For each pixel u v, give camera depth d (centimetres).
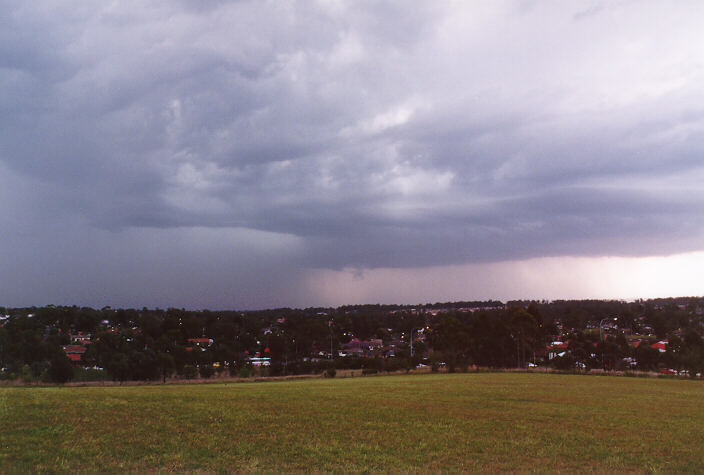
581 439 2577
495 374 8356
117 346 10362
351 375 8462
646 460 2178
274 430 2614
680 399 4538
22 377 7550
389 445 2355
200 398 3759
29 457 1930
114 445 2158
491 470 1962
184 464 1925
